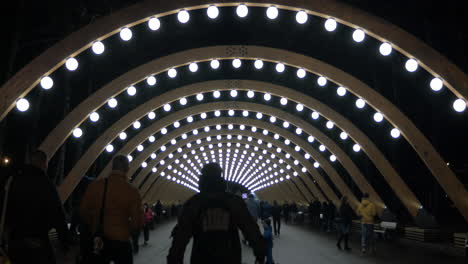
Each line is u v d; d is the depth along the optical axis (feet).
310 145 99.40
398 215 102.58
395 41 41.96
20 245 17.66
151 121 96.84
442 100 79.46
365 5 60.44
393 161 96.07
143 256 49.32
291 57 58.44
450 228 76.69
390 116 56.75
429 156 54.39
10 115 61.67
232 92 72.90
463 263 43.62
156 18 41.19
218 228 13.99
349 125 71.56
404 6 60.23
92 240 18.81
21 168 18.71
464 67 61.46
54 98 73.61
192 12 68.44
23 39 56.90
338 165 121.08
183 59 57.93
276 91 73.10
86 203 19.17
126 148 81.51
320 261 44.86
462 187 52.80
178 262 14.19
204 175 15.19
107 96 55.67
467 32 59.67
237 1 41.50
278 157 126.72
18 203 17.94
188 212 14.40
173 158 122.21
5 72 48.96
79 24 58.95
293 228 106.83
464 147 86.22
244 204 14.83
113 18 40.88
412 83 80.94
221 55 58.29
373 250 54.03
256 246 14.33
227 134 112.27
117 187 19.34
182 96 71.82
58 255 49.83
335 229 97.50
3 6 49.93
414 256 49.62
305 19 41.93
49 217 18.39
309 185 125.90
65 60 39.55
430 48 41.60
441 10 59.62
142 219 19.85
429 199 95.96
